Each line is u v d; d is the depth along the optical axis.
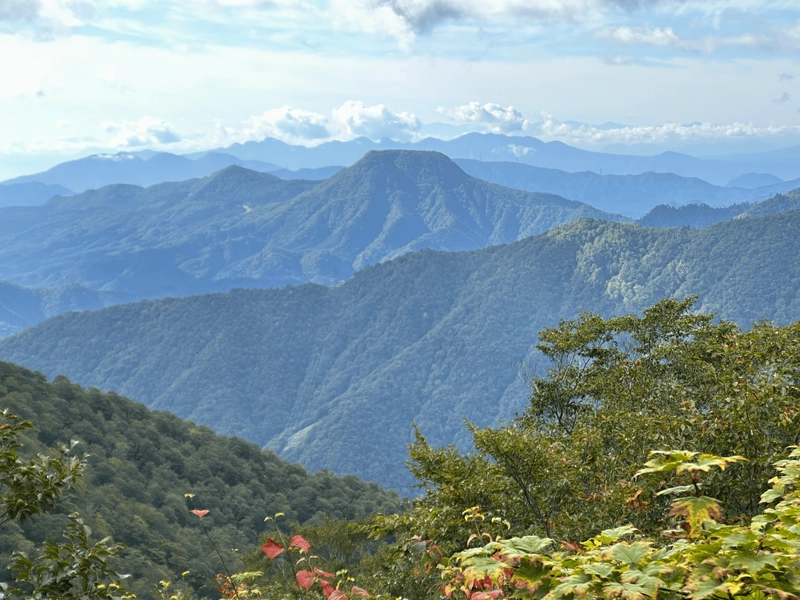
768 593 1.74
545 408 22.11
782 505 2.60
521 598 2.06
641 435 10.03
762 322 16.02
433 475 9.84
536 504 9.38
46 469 3.62
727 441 6.98
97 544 3.54
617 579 1.93
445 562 3.30
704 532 2.23
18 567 3.35
